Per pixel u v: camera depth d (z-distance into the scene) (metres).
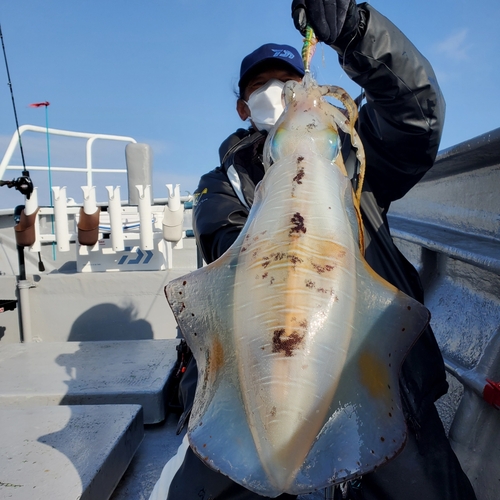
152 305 3.57
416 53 1.32
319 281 0.91
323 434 0.83
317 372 0.85
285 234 0.96
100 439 1.76
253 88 1.76
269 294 0.91
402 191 1.68
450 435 1.57
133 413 1.97
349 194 1.08
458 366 1.70
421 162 1.55
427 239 2.14
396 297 0.97
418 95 1.34
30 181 3.44
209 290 1.01
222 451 0.85
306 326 0.87
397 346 0.95
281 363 0.85
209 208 1.60
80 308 3.58
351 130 1.21
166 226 3.48
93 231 3.56
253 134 1.68
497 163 1.85
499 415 1.47
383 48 1.26
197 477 1.28
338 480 0.79
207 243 1.58
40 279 3.58
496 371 1.48
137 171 4.28
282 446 0.81
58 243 3.61
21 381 2.35
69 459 1.62
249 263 0.97
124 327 3.56
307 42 1.19
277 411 0.83
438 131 1.44
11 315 3.62
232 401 0.89
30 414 1.97
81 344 2.97
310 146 1.09
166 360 2.62
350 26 1.21
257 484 0.80
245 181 1.59
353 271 0.96
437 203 2.38
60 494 1.43
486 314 1.78
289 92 1.19
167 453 2.01
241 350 0.90
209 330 0.98
